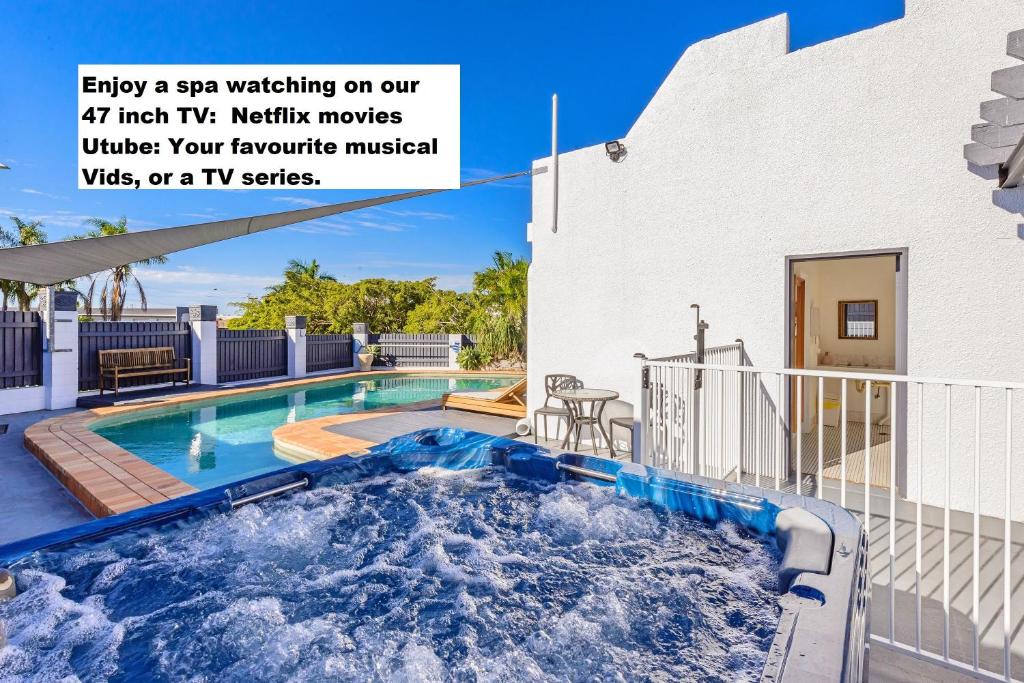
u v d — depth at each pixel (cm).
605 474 388
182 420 936
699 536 326
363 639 254
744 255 515
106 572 275
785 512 285
